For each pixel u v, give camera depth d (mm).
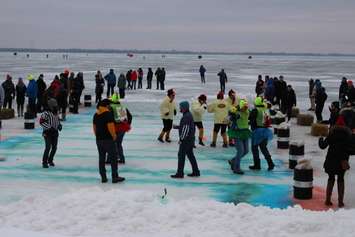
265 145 12477
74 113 23797
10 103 23516
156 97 32125
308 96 35281
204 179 11555
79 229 7203
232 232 7133
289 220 7406
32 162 13094
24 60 129000
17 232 6855
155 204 8000
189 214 7672
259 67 98750
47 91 21094
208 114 24203
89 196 8133
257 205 9484
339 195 9445
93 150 14852
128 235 7035
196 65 105812
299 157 12547
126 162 13344
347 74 70312
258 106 12453
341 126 9383
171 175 11836
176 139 17016
